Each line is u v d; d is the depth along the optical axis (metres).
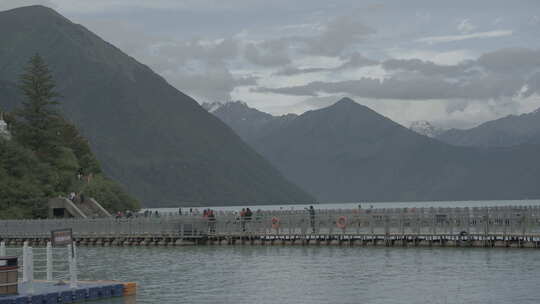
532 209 79.69
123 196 173.25
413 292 52.81
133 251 91.25
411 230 85.19
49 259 51.47
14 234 109.88
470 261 69.56
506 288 53.72
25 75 168.62
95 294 48.75
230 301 50.25
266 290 55.09
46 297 45.50
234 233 94.88
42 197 139.75
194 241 97.06
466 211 82.94
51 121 167.62
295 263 72.12
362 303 48.75
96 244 102.38
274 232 92.88
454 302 48.59
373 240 86.75
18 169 145.75
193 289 56.16
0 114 176.50
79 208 141.50
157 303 49.28
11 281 45.03
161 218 99.25
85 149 188.75
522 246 79.38
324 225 91.12
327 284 57.56
